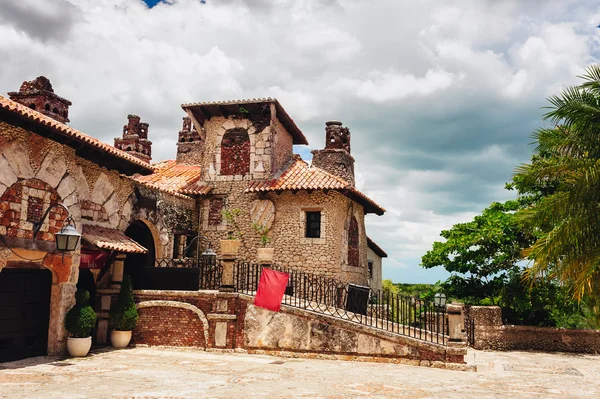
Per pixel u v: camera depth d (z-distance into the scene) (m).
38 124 11.23
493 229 19.30
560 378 11.31
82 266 14.15
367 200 21.44
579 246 11.30
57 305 12.76
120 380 9.69
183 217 19.62
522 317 19.66
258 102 19.64
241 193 20.12
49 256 12.52
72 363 11.68
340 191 19.11
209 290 15.01
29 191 11.59
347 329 13.38
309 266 18.81
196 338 14.49
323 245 18.83
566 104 11.68
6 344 11.88
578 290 11.13
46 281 13.03
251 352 14.01
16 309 12.16
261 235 19.50
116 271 14.95
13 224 11.10
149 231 18.03
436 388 9.45
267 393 8.62
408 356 12.79
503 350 17.69
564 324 20.16
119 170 15.24
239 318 14.34
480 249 19.66
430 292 21.36
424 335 13.77
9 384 9.20
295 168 20.67
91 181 14.26
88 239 13.21
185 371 10.91
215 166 20.70
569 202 11.38
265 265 15.31
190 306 14.61
